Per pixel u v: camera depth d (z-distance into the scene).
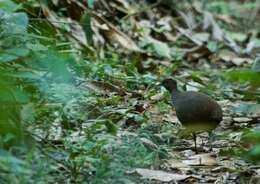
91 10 18.02
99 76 13.60
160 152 9.77
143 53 18.53
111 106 11.98
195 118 10.36
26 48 9.30
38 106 9.34
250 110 8.66
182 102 10.46
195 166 9.84
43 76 9.34
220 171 9.62
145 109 12.43
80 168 8.38
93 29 17.78
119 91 13.26
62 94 9.83
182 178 9.05
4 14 9.75
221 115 10.54
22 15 9.80
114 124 10.45
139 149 9.20
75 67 11.99
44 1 15.99
